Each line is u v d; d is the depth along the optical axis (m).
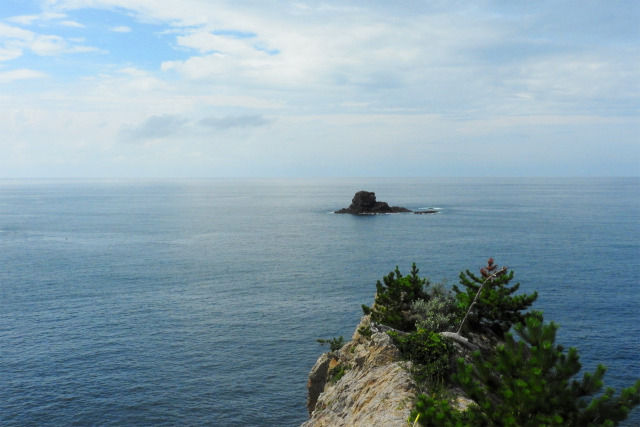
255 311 87.50
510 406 19.09
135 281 111.19
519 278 105.25
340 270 121.56
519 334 21.95
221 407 55.44
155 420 52.88
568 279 104.06
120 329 78.44
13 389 58.56
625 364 60.34
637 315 79.06
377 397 25.69
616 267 116.69
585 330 72.12
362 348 36.28
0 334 75.88
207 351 69.69
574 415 19.36
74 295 98.50
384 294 39.38
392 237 178.00
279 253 149.00
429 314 35.69
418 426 21.12
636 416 47.78
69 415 53.44
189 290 102.75
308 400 42.12
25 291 101.44
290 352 69.38
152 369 64.06
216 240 180.00
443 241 165.00
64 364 65.25
